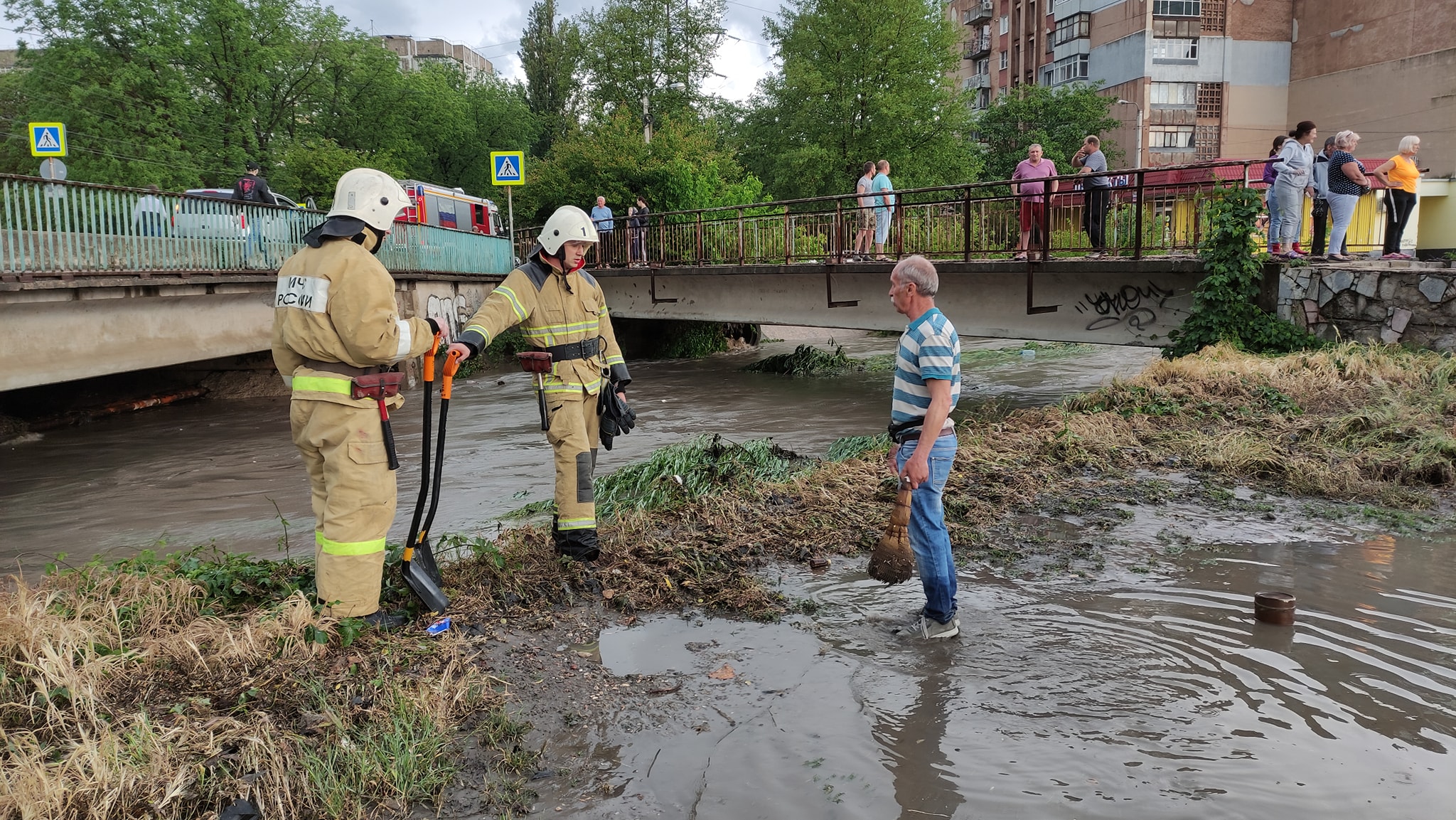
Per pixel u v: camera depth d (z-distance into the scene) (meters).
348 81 41.62
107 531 7.42
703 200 27.92
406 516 7.25
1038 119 43.28
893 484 6.13
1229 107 47.84
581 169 28.81
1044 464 6.75
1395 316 9.29
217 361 16.72
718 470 7.39
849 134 36.72
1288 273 10.24
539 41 56.97
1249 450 6.68
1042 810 2.52
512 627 3.96
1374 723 2.96
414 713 2.99
